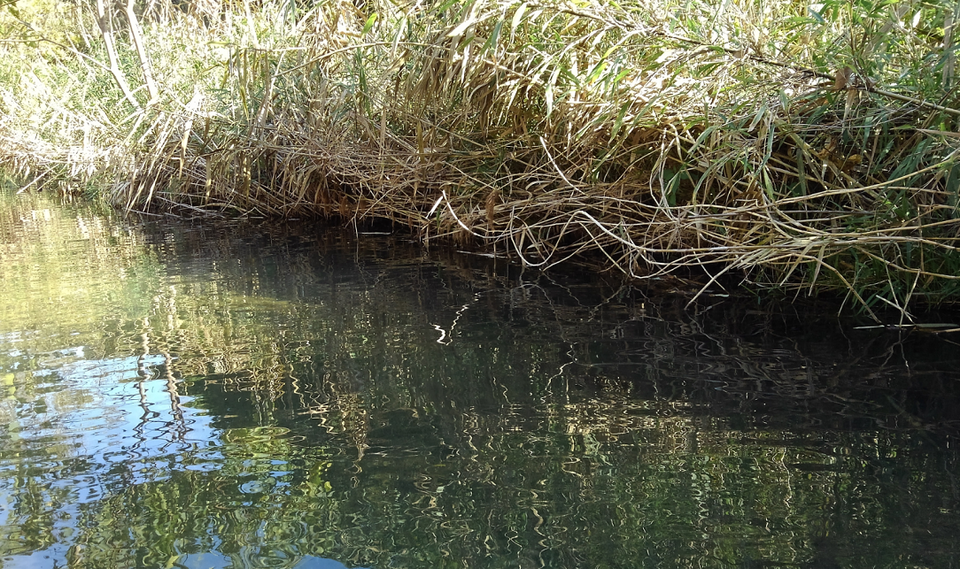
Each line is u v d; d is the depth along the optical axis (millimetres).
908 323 2408
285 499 1431
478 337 2428
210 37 5988
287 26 5180
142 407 1895
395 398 1919
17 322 2727
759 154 2689
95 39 7848
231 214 5633
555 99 3484
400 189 4488
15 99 9156
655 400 1846
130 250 4242
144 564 1232
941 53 2422
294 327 2588
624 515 1339
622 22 3049
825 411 1741
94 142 6949
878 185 2275
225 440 1694
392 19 4191
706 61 2982
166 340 2461
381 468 1544
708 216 2746
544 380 2016
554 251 3779
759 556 1208
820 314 2562
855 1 2484
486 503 1395
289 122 4953
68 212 6113
